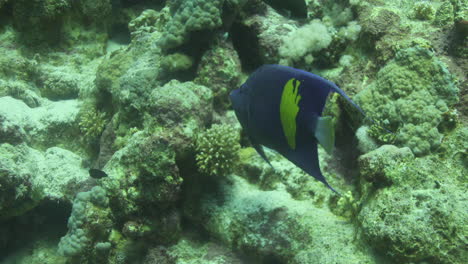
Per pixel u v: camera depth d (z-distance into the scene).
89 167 5.38
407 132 3.59
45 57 6.30
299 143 1.25
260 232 3.79
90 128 5.34
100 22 6.66
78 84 6.13
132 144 4.08
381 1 4.93
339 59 4.93
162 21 5.95
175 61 4.73
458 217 2.90
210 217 4.13
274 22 5.26
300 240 3.59
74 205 4.16
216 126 4.12
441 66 3.74
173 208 4.11
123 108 4.79
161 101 3.98
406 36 4.22
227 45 4.98
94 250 4.13
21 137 4.93
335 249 3.34
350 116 4.31
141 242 4.23
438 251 2.85
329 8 5.37
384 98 3.94
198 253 4.11
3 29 6.19
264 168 4.30
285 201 3.97
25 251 5.30
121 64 5.42
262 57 5.14
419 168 3.26
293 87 1.23
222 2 4.74
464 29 3.78
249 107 1.43
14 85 5.71
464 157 3.30
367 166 3.36
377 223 3.08
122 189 4.05
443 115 3.55
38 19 5.98
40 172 4.96
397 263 2.96
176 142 3.81
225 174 4.12
